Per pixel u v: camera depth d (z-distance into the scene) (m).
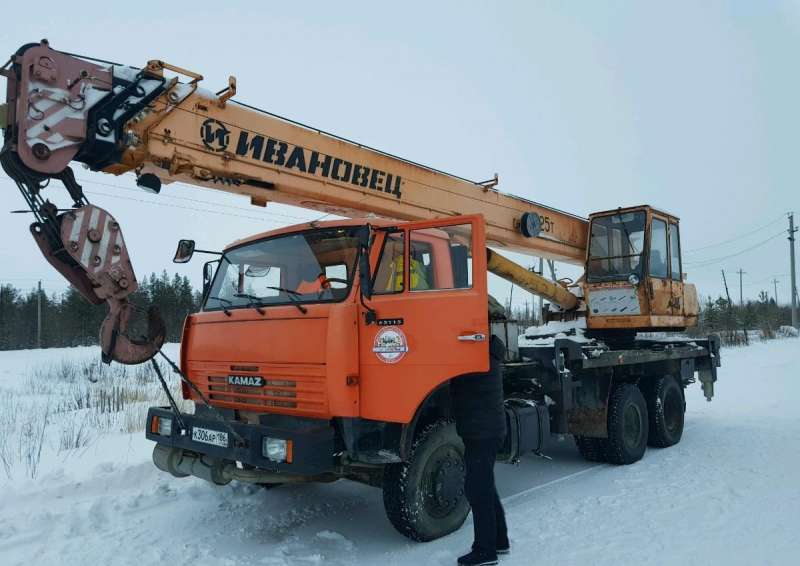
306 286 4.49
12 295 53.34
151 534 4.59
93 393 12.53
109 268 3.88
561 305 8.43
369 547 4.32
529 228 7.48
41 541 4.44
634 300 8.16
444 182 6.53
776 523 4.44
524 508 5.12
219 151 4.58
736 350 25.83
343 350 4.03
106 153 4.03
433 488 4.46
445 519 4.53
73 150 3.85
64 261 3.89
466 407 3.97
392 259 4.44
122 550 4.25
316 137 5.25
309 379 4.16
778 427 8.54
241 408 4.63
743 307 47.50
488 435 3.92
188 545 4.35
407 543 4.39
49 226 3.79
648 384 7.83
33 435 8.14
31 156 3.67
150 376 15.74
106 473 6.00
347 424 4.07
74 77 3.85
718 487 5.52
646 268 8.14
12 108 3.71
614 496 5.39
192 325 5.20
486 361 3.89
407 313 4.11
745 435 8.09
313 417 4.20
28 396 13.05
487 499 3.85
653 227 8.48
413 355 4.05
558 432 6.06
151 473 6.09
